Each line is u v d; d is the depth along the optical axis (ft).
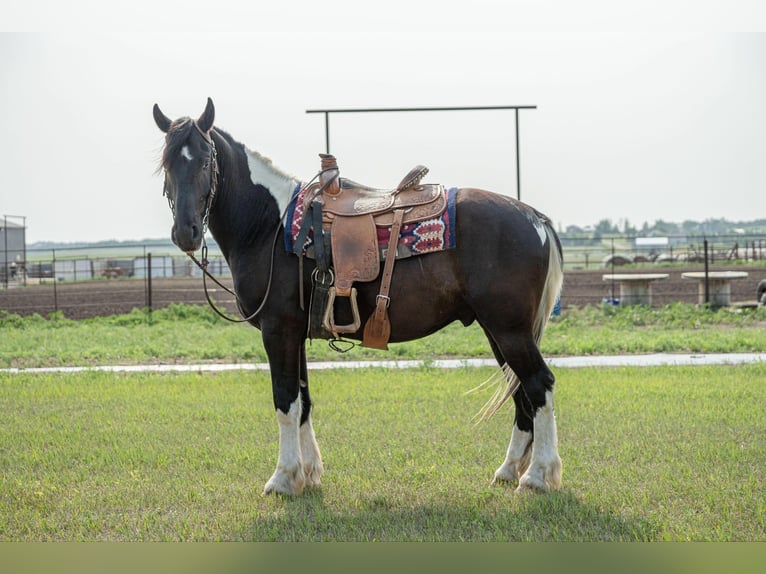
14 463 20.83
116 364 40.19
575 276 92.99
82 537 15.56
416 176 17.95
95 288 91.15
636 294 63.21
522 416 18.35
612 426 23.48
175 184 16.90
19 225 150.51
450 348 42.80
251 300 18.15
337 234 17.46
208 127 17.37
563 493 17.22
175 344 46.32
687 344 42.42
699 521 15.48
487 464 20.10
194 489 18.21
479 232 17.08
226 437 23.54
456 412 26.40
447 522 15.84
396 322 17.60
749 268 99.25
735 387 29.58
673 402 26.96
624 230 377.50
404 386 31.37
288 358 18.01
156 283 100.58
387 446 22.06
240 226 18.21
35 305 72.95
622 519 15.75
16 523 16.33
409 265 17.29
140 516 16.72
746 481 17.85
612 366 36.58
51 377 35.22
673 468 19.02
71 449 22.20
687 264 114.11
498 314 17.07
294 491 17.72
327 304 17.47
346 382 32.37
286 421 17.92
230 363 40.22
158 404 28.66
